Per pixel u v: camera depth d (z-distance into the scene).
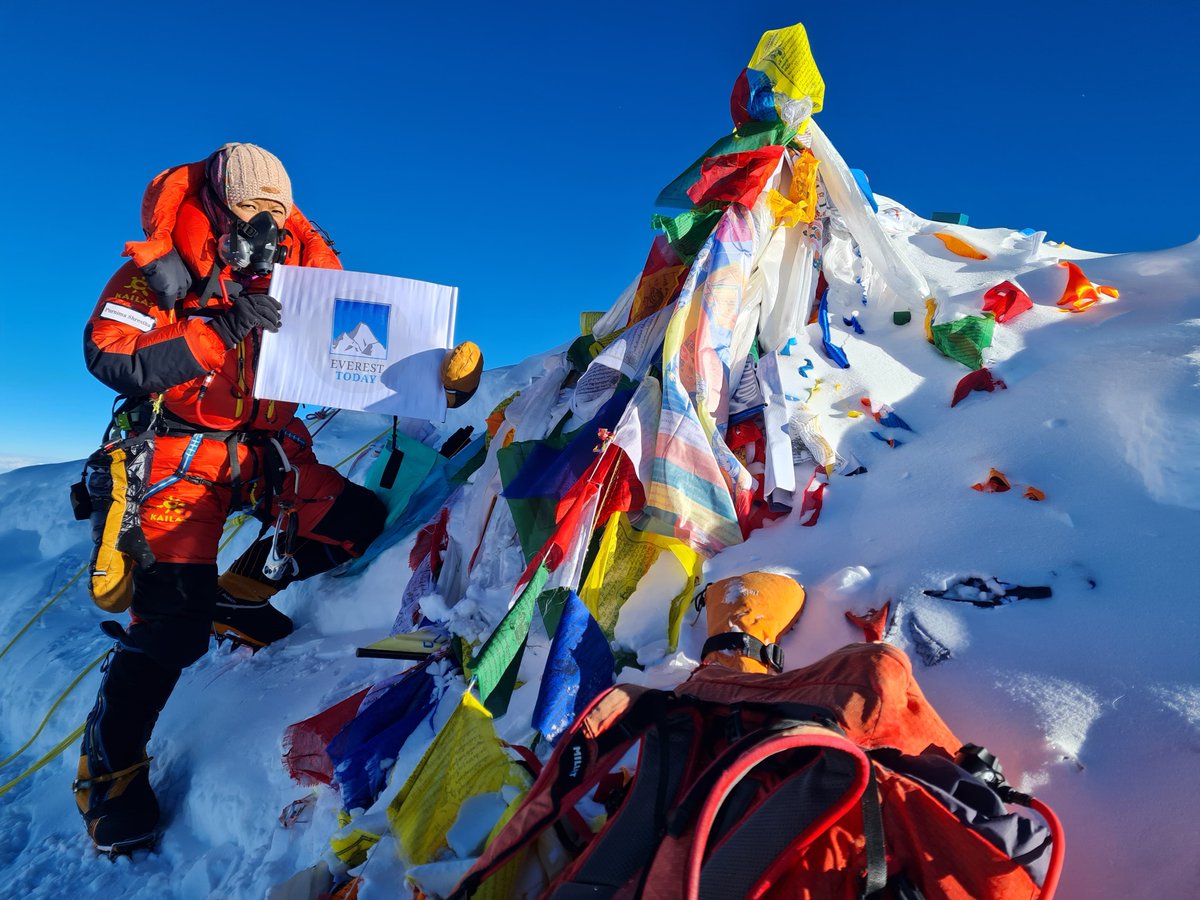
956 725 1.65
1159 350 2.51
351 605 3.36
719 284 2.63
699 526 2.37
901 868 1.19
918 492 2.39
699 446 2.38
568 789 1.32
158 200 2.57
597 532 2.44
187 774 2.74
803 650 2.01
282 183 2.68
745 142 2.98
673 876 1.18
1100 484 2.17
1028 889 1.15
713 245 2.68
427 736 2.20
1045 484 2.24
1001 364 2.87
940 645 1.82
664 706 1.36
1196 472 2.00
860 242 3.26
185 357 2.44
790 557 2.29
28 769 3.14
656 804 1.31
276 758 2.54
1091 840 1.35
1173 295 3.03
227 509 2.78
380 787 2.11
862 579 2.07
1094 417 2.38
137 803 2.56
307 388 2.62
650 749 1.37
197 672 3.29
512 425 3.12
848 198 3.15
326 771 2.27
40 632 4.02
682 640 2.18
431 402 2.66
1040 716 1.57
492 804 1.67
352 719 2.35
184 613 2.60
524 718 2.12
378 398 2.64
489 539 2.82
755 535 2.44
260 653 3.31
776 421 2.55
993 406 2.67
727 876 1.17
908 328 3.29
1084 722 1.53
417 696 2.37
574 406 2.84
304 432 3.20
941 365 3.02
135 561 2.52
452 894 1.38
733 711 1.32
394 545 3.36
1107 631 1.71
